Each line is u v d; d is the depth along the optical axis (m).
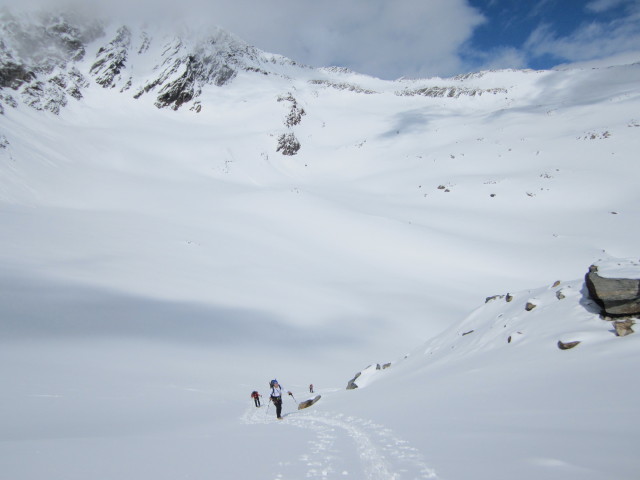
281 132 187.62
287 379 30.98
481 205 118.31
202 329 40.38
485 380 12.99
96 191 107.38
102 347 31.98
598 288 13.86
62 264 53.06
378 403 14.68
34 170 105.00
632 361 10.25
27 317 34.81
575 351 12.67
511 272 75.62
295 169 175.50
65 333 33.47
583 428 7.03
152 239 72.94
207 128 191.75
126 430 14.01
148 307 43.09
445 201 124.31
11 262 49.50
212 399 22.61
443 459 6.38
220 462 7.55
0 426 14.61
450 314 53.91
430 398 12.80
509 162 146.50
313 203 111.69
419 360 21.91
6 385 20.77
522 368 12.92
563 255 80.06
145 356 31.67
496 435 7.43
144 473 6.91
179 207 104.56
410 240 89.44
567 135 159.62
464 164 152.38
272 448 8.80
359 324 48.12
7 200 87.06
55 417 16.28
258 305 50.06
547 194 116.25
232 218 99.69
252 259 71.38
